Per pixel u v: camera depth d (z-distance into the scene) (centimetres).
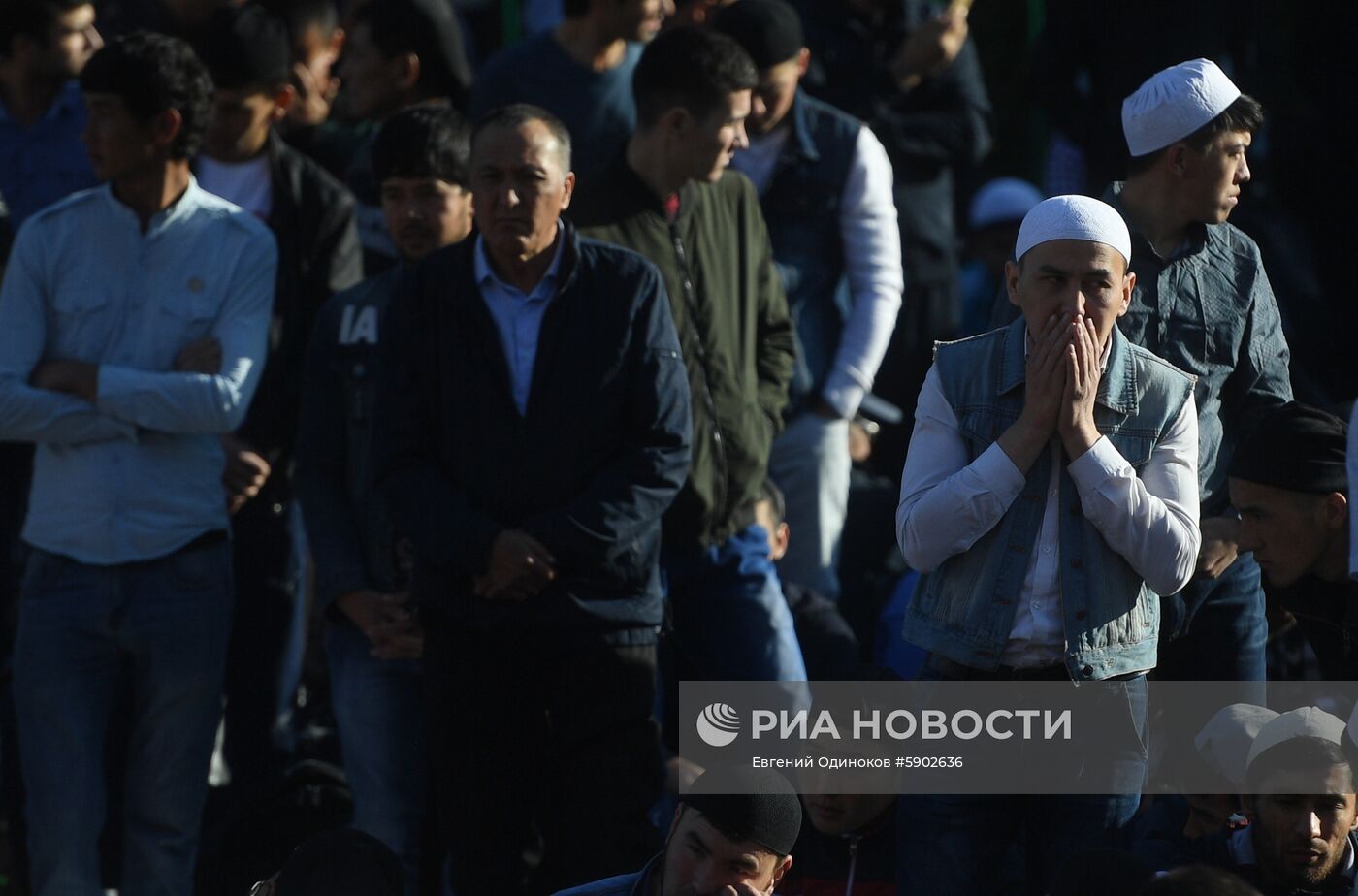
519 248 1827
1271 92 3297
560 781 1877
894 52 2914
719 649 2119
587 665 1845
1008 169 3666
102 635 2055
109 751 2219
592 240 1894
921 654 2273
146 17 2822
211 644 2092
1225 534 1789
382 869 1577
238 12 2353
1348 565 1675
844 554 2550
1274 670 2053
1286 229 3183
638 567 1852
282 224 2323
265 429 2297
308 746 2336
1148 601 1591
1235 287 1803
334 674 2095
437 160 2070
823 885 1806
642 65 2053
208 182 2339
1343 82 3062
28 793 2055
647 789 1866
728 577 2125
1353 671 1709
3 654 2431
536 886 1936
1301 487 1680
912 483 1598
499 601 1816
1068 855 1573
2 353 2058
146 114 2050
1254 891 1294
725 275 2108
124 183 2086
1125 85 2841
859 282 2483
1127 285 1579
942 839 1609
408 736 2062
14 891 2302
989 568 1566
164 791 2081
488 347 1836
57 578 2059
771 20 2398
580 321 1847
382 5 2552
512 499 1830
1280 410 1725
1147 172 1789
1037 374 1546
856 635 2478
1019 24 3675
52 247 2088
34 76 2470
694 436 2039
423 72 2562
